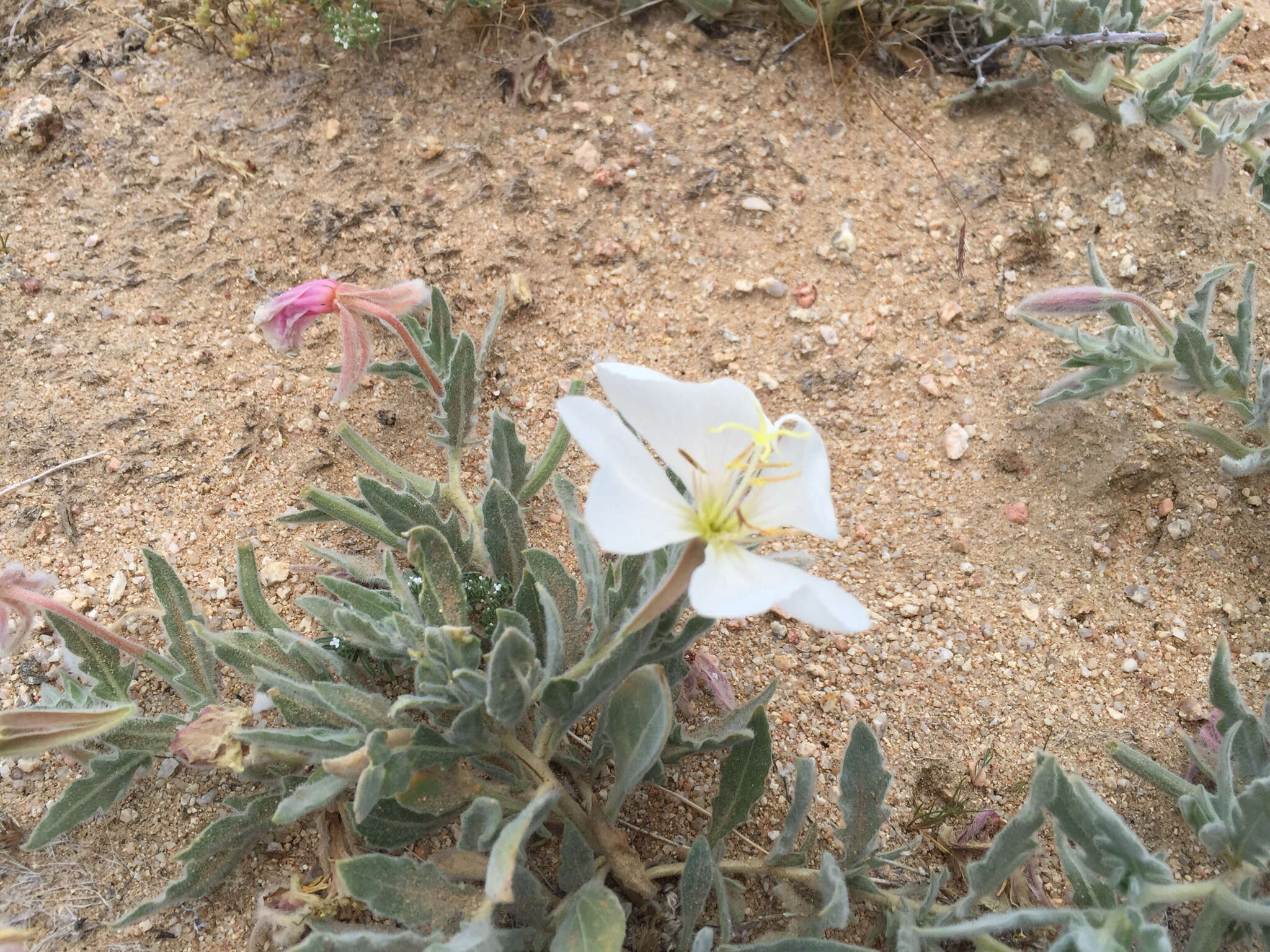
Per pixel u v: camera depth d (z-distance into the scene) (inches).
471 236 12.1
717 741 7.9
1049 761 6.6
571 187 12.5
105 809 8.0
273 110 12.8
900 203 12.7
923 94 13.7
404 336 9.4
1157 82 12.9
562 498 8.0
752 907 8.4
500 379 11.5
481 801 6.7
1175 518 11.0
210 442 10.8
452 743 7.2
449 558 7.6
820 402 11.5
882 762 7.5
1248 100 13.5
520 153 12.6
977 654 10.1
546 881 8.1
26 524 10.1
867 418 11.5
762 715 7.9
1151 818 9.2
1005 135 13.3
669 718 7.1
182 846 8.4
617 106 13.0
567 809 7.9
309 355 11.4
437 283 11.8
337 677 8.5
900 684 9.9
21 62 13.2
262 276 11.8
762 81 13.4
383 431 11.0
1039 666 10.0
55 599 9.0
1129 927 6.5
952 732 9.6
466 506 9.8
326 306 9.0
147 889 8.2
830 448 11.3
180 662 8.5
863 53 13.6
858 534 10.8
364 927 7.8
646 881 7.8
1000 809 9.2
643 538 6.1
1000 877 7.0
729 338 11.8
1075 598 10.5
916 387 11.7
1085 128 13.3
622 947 7.9
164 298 11.6
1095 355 10.4
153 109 12.9
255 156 12.5
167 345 11.3
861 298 12.1
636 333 11.8
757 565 6.4
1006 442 11.3
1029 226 12.6
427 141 12.6
